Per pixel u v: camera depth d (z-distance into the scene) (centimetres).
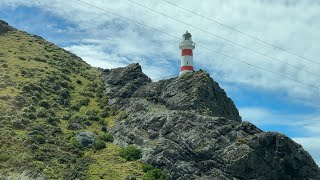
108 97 13488
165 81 13262
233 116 13425
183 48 13988
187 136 10200
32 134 9762
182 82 12725
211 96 12431
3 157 8275
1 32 17562
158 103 12394
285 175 9650
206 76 12850
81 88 13962
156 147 9988
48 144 9575
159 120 11019
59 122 11069
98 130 11256
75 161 9162
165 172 9362
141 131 10888
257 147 9719
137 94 13138
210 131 10231
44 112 11056
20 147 8975
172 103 11981
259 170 9488
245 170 9462
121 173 8962
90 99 13275
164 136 10475
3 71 12888
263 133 9962
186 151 9856
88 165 9144
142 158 9844
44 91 12494
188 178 9244
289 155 9781
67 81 14050
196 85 12350
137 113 11900
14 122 9969
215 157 9662
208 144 9894
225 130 10225
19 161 8294
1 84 11800
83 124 11312
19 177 7744
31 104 11294
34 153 8894
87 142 10212
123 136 10875
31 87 12162
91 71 16025
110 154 9894
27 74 13138
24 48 16138
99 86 14338
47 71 14012
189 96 11975
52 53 16675
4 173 7769
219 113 12344
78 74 15225
